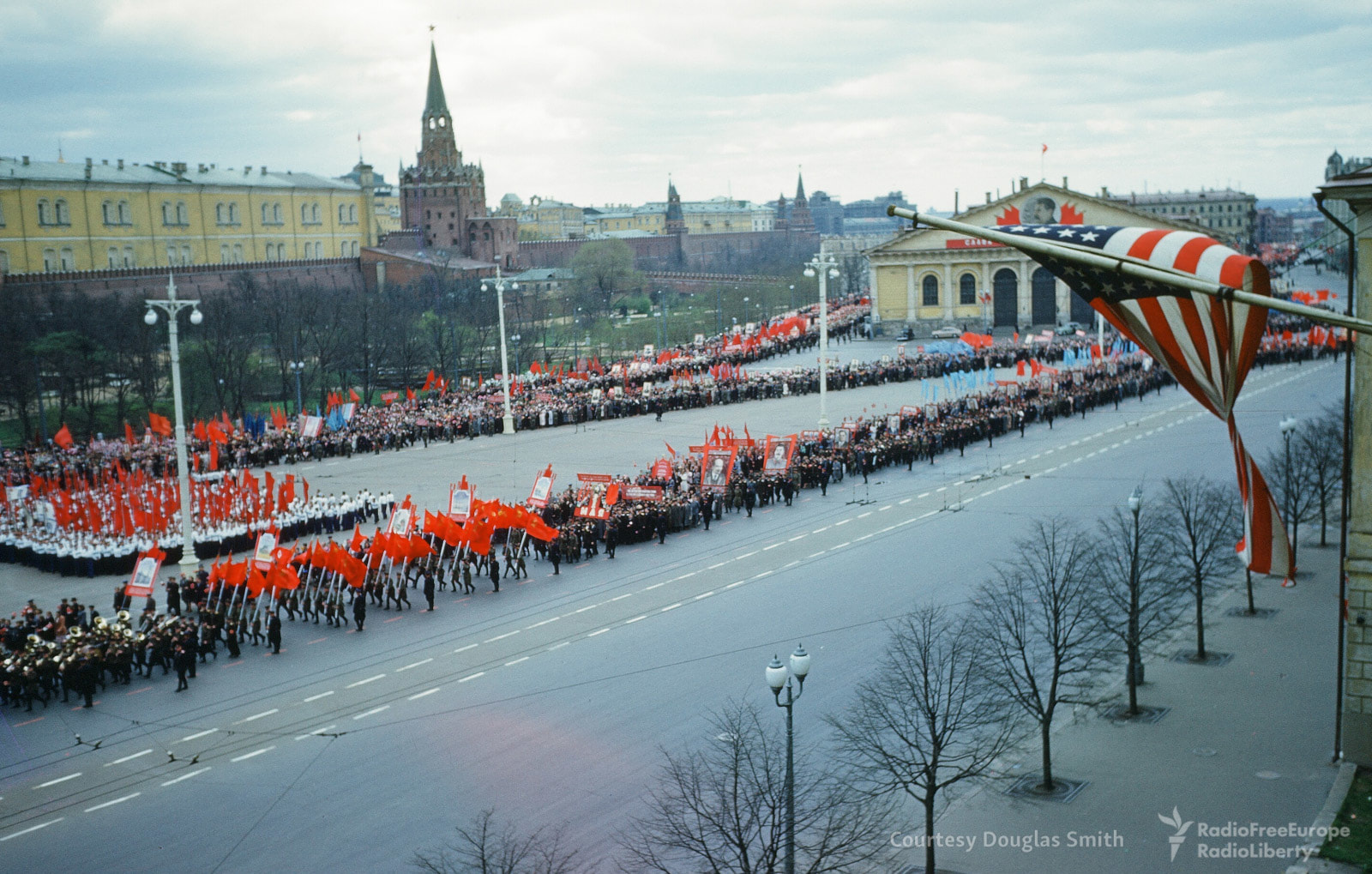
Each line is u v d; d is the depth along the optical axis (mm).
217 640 56125
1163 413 112375
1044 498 75688
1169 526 51156
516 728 41812
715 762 36781
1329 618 51031
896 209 17844
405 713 44219
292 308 188250
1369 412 35312
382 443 110125
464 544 66188
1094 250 17984
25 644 51312
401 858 32500
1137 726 40125
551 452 103000
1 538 74812
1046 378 124438
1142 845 31750
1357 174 34594
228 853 33656
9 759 41719
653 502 73188
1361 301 34312
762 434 106875
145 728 44312
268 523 73750
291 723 43938
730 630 52156
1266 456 83938
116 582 67938
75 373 146875
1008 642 40469
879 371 143125
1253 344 17625
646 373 144250
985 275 190000
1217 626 50812
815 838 32406
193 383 147625
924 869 30938
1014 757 37875
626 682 46031
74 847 34531
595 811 34562
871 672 44781
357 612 56375
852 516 75438
